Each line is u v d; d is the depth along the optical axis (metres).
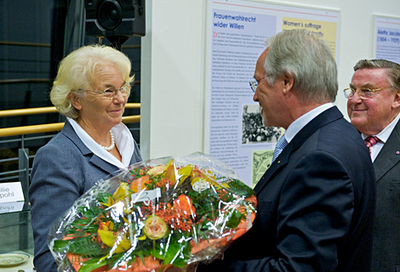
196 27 2.61
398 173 1.88
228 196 1.11
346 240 1.10
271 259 1.09
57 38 5.03
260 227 1.17
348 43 3.25
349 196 1.01
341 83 3.26
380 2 3.37
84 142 1.51
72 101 1.54
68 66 1.51
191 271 1.02
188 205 1.03
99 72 1.49
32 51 5.06
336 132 1.15
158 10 2.45
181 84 2.59
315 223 1.01
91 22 2.28
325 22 3.11
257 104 2.90
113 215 1.01
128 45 3.45
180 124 2.62
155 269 0.93
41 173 1.38
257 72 1.30
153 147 2.53
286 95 1.23
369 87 1.94
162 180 1.09
